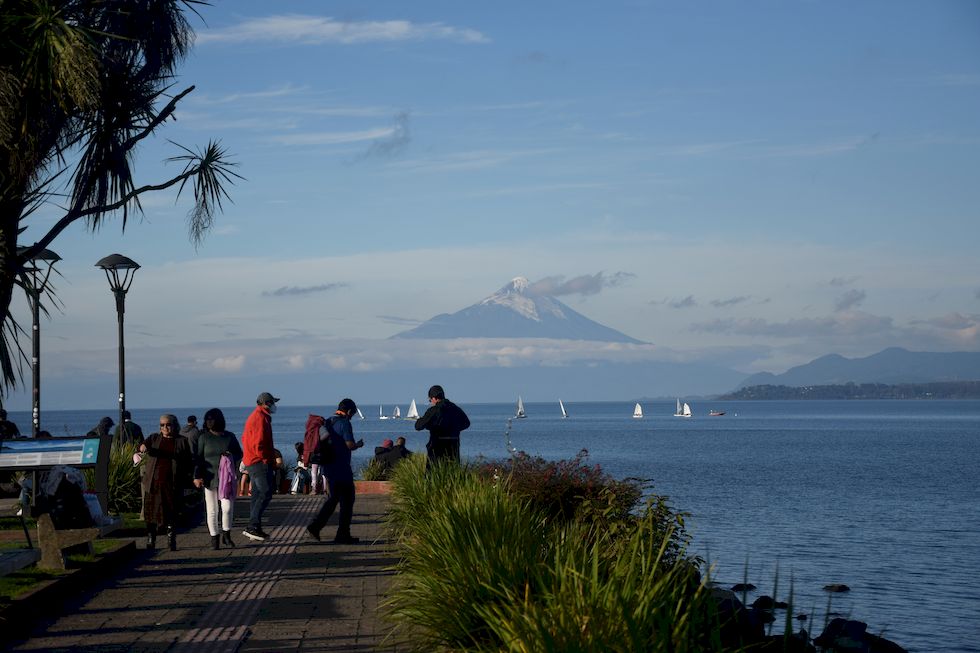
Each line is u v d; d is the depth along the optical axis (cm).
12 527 1429
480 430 16300
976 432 14125
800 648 876
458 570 743
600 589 582
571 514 1219
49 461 1148
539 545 805
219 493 1360
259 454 1427
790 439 11962
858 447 9775
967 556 2586
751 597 1850
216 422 1376
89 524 1137
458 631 704
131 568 1174
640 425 19338
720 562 2419
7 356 1186
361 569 1162
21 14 1072
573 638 524
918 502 4175
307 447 1424
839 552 2650
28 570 1017
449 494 1238
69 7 1181
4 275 1184
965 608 1888
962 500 4250
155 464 1351
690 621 547
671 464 6988
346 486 1414
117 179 1297
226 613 891
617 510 1052
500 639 649
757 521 3416
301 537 1494
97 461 1162
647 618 542
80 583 1016
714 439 12062
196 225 1342
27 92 1098
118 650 746
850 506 3975
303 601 952
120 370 1930
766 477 5678
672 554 1005
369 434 14088
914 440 11481
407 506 1390
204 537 1505
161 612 897
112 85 1262
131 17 1273
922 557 2572
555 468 1278
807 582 2155
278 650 745
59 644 766
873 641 1217
